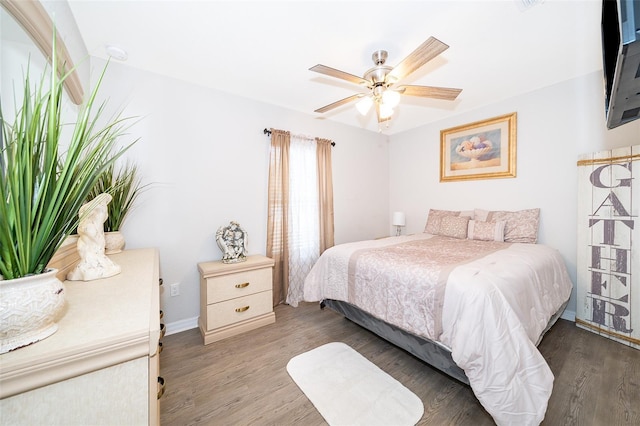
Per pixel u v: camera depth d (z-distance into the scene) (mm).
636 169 1998
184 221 2363
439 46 1397
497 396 1167
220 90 2562
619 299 2066
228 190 2625
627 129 2195
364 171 4023
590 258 2246
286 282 2947
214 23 1642
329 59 2062
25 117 616
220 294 2197
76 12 1520
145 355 650
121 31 1704
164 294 2266
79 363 566
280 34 1757
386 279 1827
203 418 1360
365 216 4043
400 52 1970
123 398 627
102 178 1783
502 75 2396
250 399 1492
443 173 3641
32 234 612
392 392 1531
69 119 1479
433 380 1640
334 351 1979
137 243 2141
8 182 572
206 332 2139
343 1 1477
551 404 1403
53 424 556
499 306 1303
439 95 1904
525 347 1222
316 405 1438
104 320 709
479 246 2467
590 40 1868
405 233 4176
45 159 620
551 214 2652
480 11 1569
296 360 1863
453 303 1415
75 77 1390
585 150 2422
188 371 1748
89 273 1112
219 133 2561
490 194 3150
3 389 498
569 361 1791
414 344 1707
